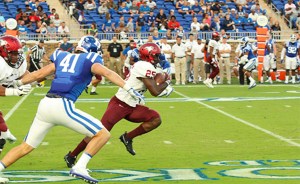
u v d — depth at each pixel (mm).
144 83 20297
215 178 17609
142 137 25375
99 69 16516
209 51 49031
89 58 16641
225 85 53094
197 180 17375
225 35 55594
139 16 62219
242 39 54438
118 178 17734
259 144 23578
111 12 64625
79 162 16109
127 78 20734
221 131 26938
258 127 28047
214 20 62312
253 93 45188
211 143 23859
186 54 55531
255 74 59438
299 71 57562
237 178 17594
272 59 56281
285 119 30828
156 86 20250
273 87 50812
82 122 16203
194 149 22594
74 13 63406
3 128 19453
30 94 45062
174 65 54875
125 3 65250
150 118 20516
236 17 64562
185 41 58156
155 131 26984
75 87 16438
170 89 21984
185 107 36375
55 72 16859
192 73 57812
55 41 58969
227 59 54469
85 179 16031
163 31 60906
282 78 59281
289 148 22688
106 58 59156
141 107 20562
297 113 33250
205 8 66000
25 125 29094
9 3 64125
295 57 55156
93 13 64438
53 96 16328
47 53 58969
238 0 68188
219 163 19953
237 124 29031
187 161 20328
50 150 22484
